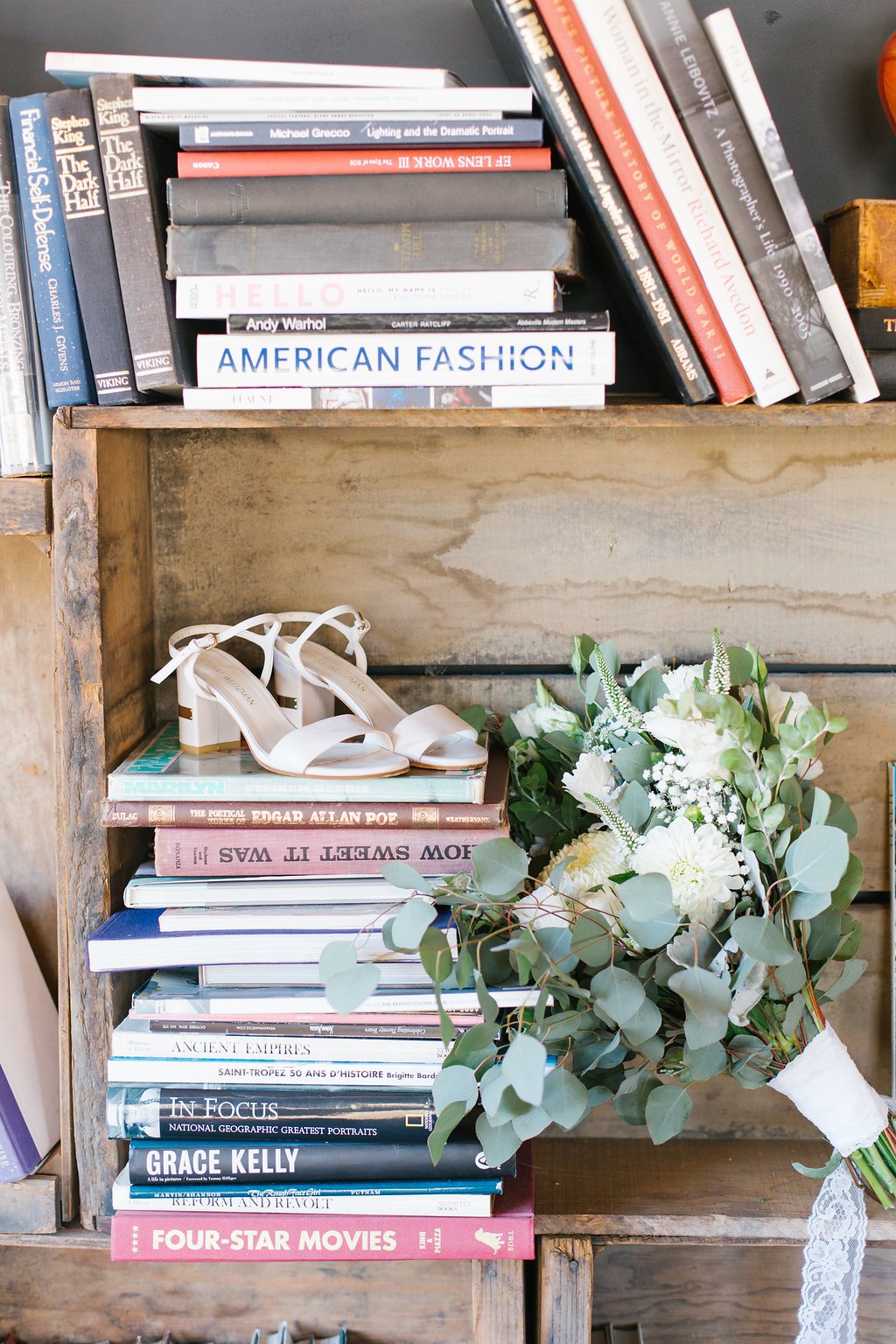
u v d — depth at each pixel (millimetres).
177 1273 1077
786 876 750
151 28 954
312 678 887
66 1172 874
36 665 1031
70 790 840
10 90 959
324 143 766
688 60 744
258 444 984
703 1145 1001
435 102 760
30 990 962
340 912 804
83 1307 1080
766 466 979
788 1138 1030
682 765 792
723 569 991
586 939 735
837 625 998
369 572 998
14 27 952
